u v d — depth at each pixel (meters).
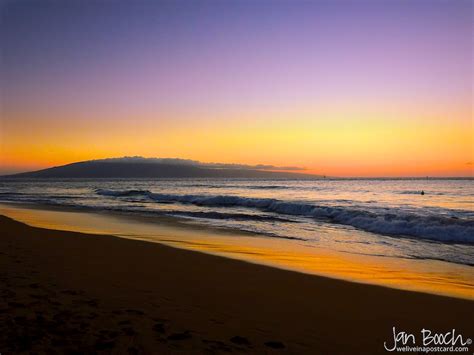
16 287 6.12
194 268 8.66
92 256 9.59
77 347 3.99
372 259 10.41
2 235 12.62
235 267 8.91
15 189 73.56
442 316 5.68
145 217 21.77
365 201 34.59
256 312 5.63
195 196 35.50
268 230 16.44
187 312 5.43
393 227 15.97
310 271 8.70
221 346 4.24
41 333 4.30
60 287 6.31
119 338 4.27
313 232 15.81
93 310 5.20
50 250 10.15
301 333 4.84
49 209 27.36
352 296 6.67
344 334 4.88
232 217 21.72
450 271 9.02
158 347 4.10
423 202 33.12
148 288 6.68
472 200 35.75
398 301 6.41
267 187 74.38
